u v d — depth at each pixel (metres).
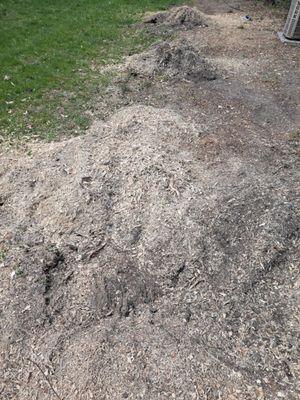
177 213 4.17
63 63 8.17
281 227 4.01
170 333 3.32
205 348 3.21
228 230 4.00
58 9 11.59
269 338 3.26
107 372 3.09
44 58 8.41
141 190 4.42
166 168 4.65
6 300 3.66
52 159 5.20
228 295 3.56
